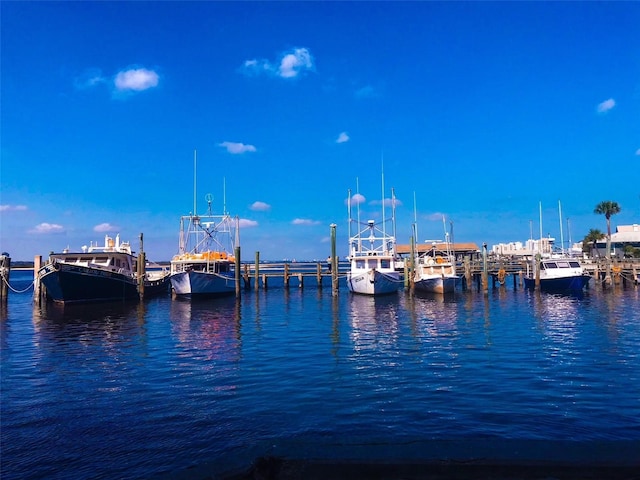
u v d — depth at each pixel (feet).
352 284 164.66
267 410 37.88
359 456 17.03
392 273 155.43
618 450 16.97
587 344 64.34
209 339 73.15
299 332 79.61
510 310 110.22
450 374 48.57
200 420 35.83
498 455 16.90
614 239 298.56
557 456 16.70
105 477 26.81
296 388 44.19
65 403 40.73
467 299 141.69
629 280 201.16
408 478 16.66
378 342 68.54
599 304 122.21
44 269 123.44
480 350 61.11
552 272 165.99
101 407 39.45
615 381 45.03
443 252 230.89
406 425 33.94
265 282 198.08
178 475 16.43
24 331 83.87
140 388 45.06
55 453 30.14
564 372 48.80
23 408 39.40
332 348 64.23
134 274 162.71
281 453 17.51
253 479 16.52
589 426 33.19
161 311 116.16
